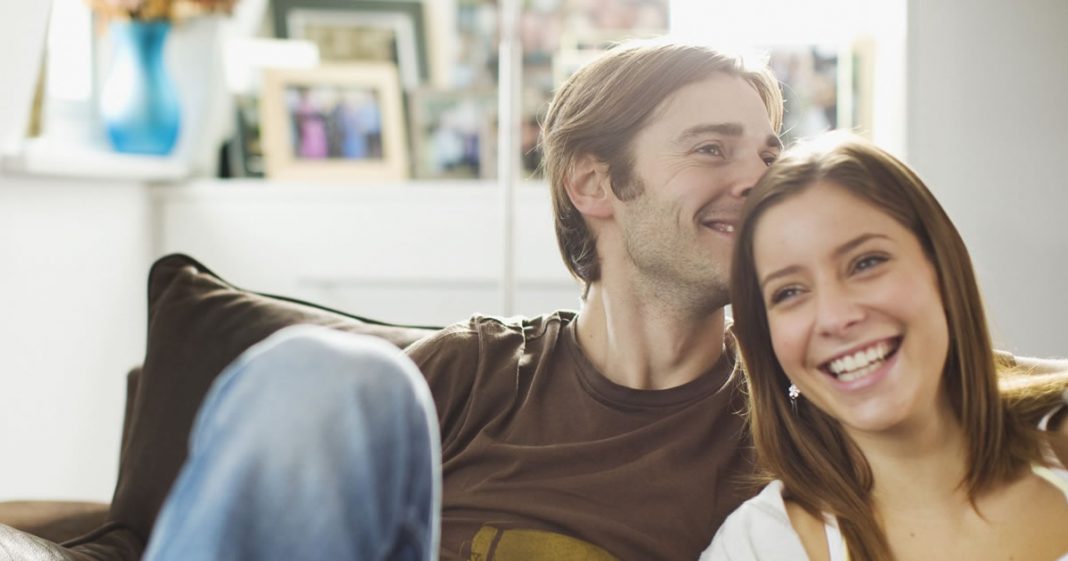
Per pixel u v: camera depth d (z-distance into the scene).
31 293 2.27
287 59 2.94
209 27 2.78
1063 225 2.09
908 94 2.12
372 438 0.77
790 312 1.06
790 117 2.60
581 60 2.86
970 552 1.03
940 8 2.11
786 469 1.10
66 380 2.40
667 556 1.10
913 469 1.06
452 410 1.23
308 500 0.75
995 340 1.17
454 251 2.74
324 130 2.93
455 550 1.15
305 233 2.77
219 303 1.53
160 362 1.51
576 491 1.13
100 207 2.53
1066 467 1.04
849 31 2.46
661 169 1.17
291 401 0.76
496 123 2.94
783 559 1.06
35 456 2.29
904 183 1.06
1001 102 2.10
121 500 1.47
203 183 2.78
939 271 1.06
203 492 0.75
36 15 2.15
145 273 2.74
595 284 1.23
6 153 2.15
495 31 3.03
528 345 1.25
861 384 1.04
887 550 1.05
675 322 1.18
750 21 2.49
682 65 1.19
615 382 1.20
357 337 0.81
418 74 3.03
